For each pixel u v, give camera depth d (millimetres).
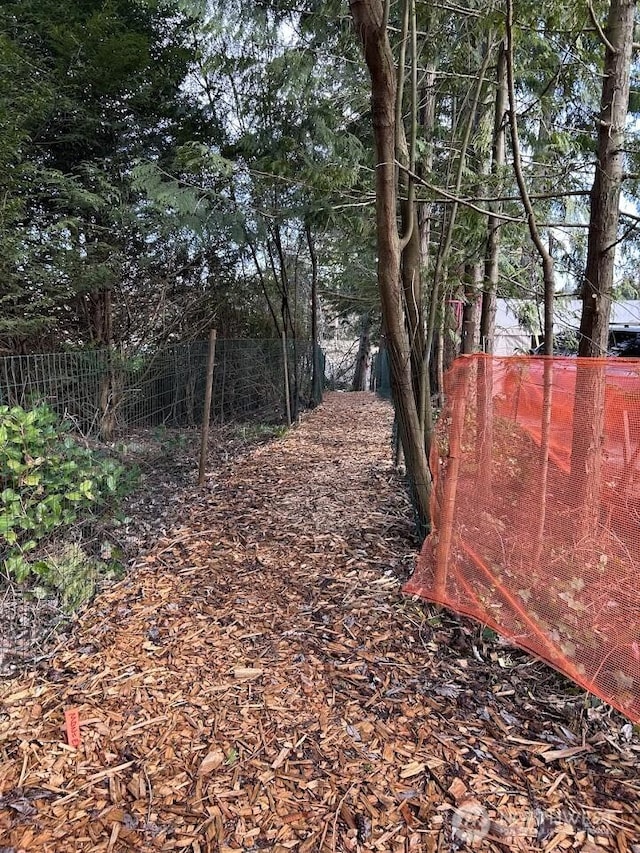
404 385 2939
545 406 2227
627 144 2402
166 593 2867
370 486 4691
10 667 2240
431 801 1605
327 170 4137
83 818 1554
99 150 6191
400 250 2779
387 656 2318
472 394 2604
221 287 8281
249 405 7477
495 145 3805
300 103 5184
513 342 6309
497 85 3559
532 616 2207
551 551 2189
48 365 3514
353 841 1481
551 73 3617
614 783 1673
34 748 1818
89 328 6207
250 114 6809
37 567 2529
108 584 2941
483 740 1850
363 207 4508
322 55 4727
